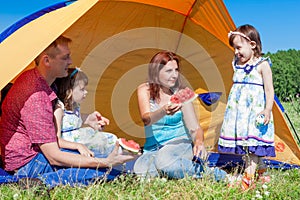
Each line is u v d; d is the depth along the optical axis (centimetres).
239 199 334
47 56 373
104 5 480
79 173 367
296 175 414
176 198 332
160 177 400
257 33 405
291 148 470
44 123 366
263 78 399
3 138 380
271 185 367
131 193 340
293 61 1500
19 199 318
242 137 397
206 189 340
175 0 486
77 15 330
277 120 459
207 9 471
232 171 423
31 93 369
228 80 498
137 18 516
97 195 327
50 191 343
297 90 1450
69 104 412
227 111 411
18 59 325
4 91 417
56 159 366
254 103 398
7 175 375
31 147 374
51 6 464
